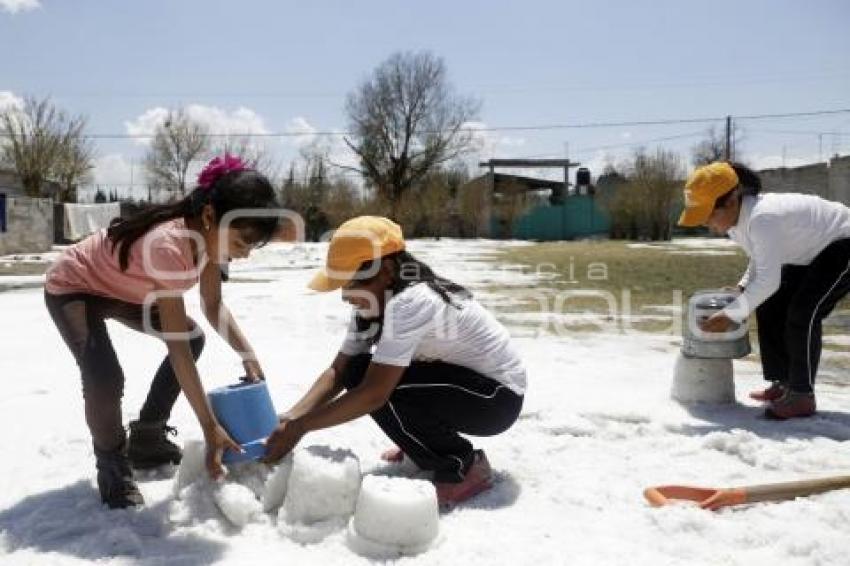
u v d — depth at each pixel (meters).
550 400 4.62
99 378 2.81
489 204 44.44
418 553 2.52
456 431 3.11
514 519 2.82
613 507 2.95
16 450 3.62
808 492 3.03
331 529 2.65
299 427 2.87
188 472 2.95
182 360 2.76
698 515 2.77
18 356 6.16
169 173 47.94
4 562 2.46
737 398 4.75
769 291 4.16
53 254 22.97
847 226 4.23
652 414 4.31
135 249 2.82
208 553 2.52
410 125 46.62
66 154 40.06
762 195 4.31
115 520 2.76
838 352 6.61
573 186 52.22
